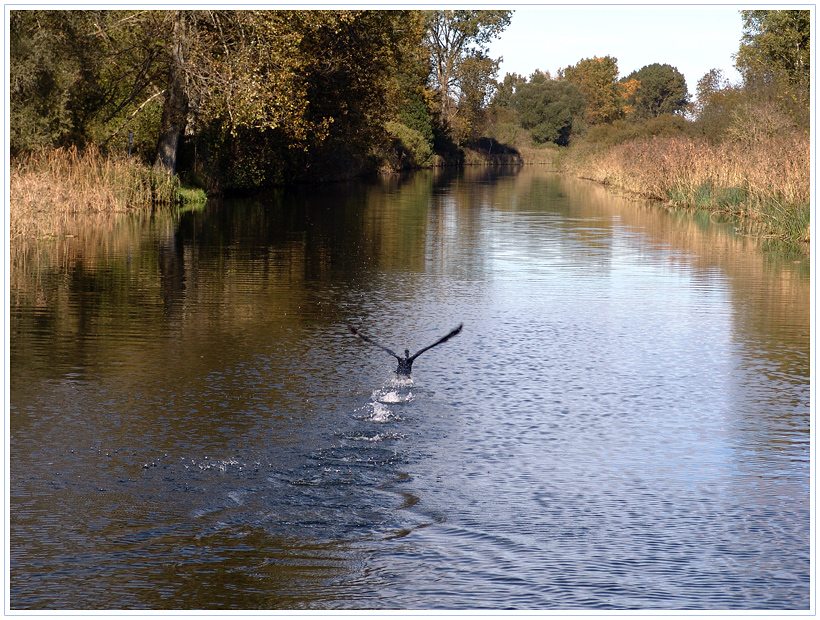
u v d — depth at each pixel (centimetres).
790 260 2167
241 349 1213
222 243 2334
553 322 1436
